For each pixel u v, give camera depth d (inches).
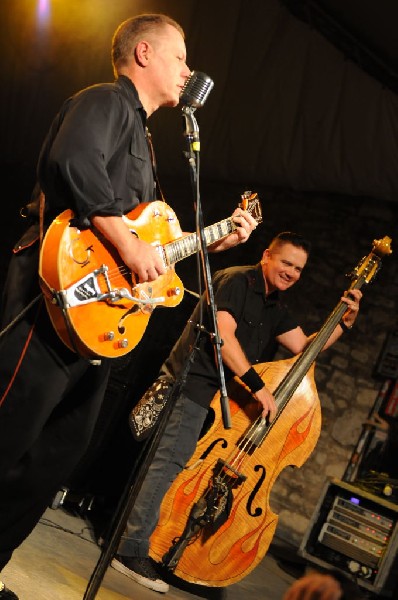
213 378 137.6
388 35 244.4
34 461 86.4
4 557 89.3
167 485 134.8
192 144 94.0
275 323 148.6
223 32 284.4
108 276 82.6
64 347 81.9
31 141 370.0
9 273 85.2
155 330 171.3
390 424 269.9
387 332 279.3
